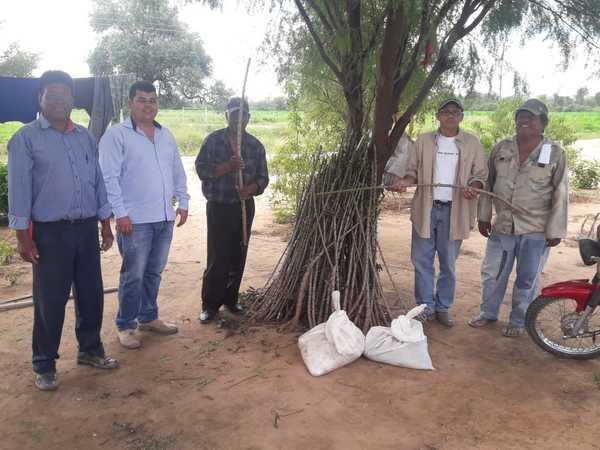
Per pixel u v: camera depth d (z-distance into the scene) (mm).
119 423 3080
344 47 4188
